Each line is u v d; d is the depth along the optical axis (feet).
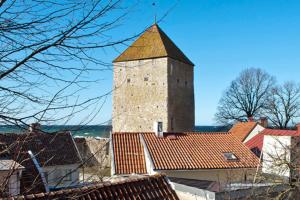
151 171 60.54
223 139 73.41
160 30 144.36
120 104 143.13
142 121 138.92
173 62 138.82
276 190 40.52
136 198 31.22
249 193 42.24
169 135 71.46
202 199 41.19
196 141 71.31
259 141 84.94
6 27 9.66
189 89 148.36
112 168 62.49
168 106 135.33
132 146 68.03
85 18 10.03
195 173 62.03
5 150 10.34
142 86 139.13
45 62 10.26
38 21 9.90
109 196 29.58
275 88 176.04
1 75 9.75
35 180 12.47
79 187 15.38
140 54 139.95
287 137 44.01
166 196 34.01
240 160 65.51
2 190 10.82
